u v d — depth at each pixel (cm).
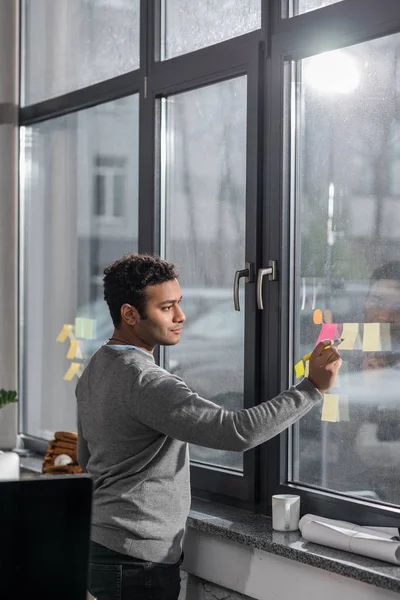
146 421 206
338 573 197
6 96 363
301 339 240
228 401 265
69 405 347
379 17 214
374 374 220
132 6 312
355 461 225
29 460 349
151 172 291
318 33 230
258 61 248
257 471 248
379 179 219
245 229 260
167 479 219
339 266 229
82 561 118
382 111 218
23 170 372
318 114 235
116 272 220
